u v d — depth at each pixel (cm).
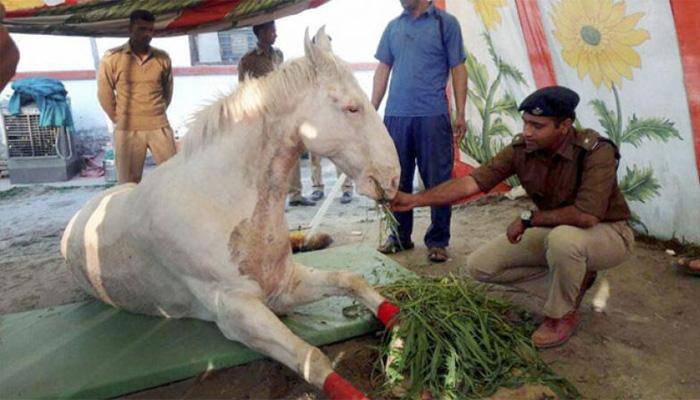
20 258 443
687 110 364
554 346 267
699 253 379
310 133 221
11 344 252
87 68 820
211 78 864
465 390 226
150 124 466
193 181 230
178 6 480
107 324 269
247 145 228
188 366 229
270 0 508
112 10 464
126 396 228
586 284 283
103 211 273
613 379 241
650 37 363
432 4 379
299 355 207
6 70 178
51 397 211
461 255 406
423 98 376
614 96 411
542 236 281
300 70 221
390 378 232
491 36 500
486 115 542
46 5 432
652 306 311
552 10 419
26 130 744
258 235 233
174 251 231
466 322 250
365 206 582
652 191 411
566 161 260
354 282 257
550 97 246
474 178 284
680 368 249
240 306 220
